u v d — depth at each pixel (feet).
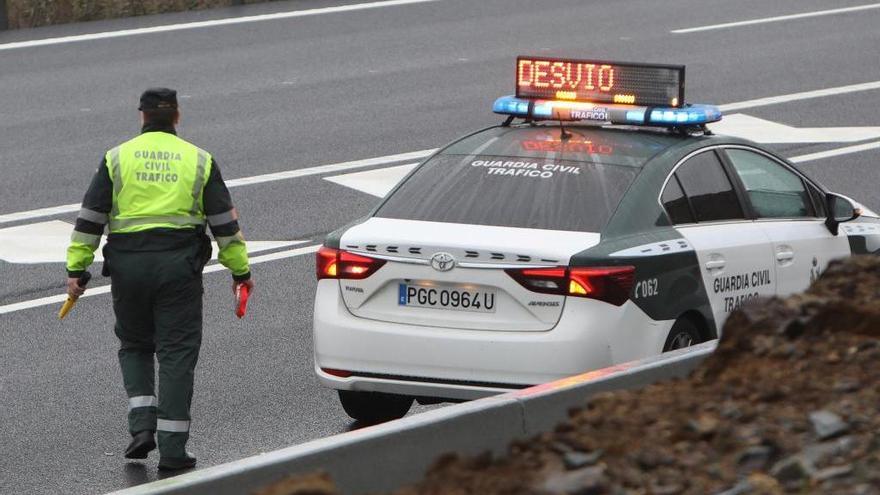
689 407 42.34
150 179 57.98
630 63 62.85
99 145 117.70
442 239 55.83
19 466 58.70
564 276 54.24
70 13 166.20
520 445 41.01
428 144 118.42
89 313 79.66
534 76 64.64
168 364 57.57
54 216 99.09
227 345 74.18
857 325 46.03
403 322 56.18
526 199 57.98
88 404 66.18
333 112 128.88
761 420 40.57
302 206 101.04
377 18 170.09
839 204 65.77
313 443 40.63
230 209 58.70
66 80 139.44
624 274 54.90
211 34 160.45
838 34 164.25
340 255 57.36
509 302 54.90
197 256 58.03
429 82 140.36
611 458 39.29
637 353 55.57
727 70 146.20
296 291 83.41
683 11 176.04
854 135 121.19
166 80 139.95
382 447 41.29
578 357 53.98
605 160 59.93
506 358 54.54
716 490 37.32
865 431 39.40
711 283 59.21
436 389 55.88
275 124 124.57
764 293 62.23
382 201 60.03
